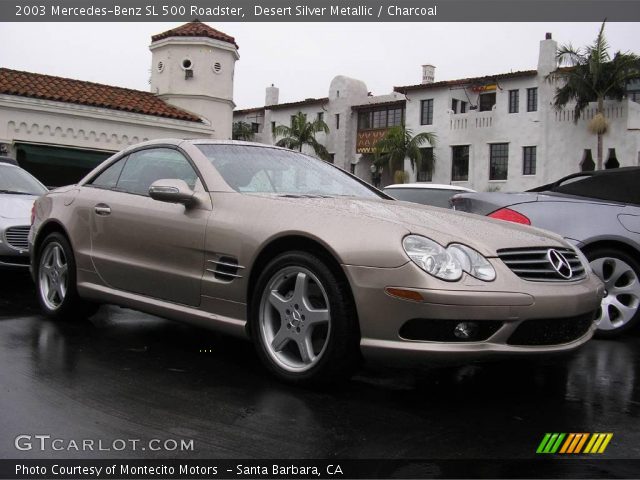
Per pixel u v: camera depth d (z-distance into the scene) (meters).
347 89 38.97
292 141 37.59
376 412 3.27
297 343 3.57
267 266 3.69
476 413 3.34
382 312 3.26
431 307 3.18
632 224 5.22
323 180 4.70
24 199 7.38
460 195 5.90
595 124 26.59
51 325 5.02
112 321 5.25
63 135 15.33
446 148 33.03
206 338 4.75
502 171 31.14
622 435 3.09
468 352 3.22
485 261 3.38
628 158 26.89
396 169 34.59
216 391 3.50
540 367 4.34
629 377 4.14
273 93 45.31
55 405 3.21
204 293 4.00
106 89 17.38
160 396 3.39
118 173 4.98
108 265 4.65
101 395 3.38
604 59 26.50
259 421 3.08
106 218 4.71
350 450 2.79
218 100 18.31
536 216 5.39
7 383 3.51
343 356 3.40
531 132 29.94
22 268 6.77
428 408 3.38
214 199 4.10
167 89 18.05
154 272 4.29
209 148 4.52
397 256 3.26
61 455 2.67
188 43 17.95
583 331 3.71
